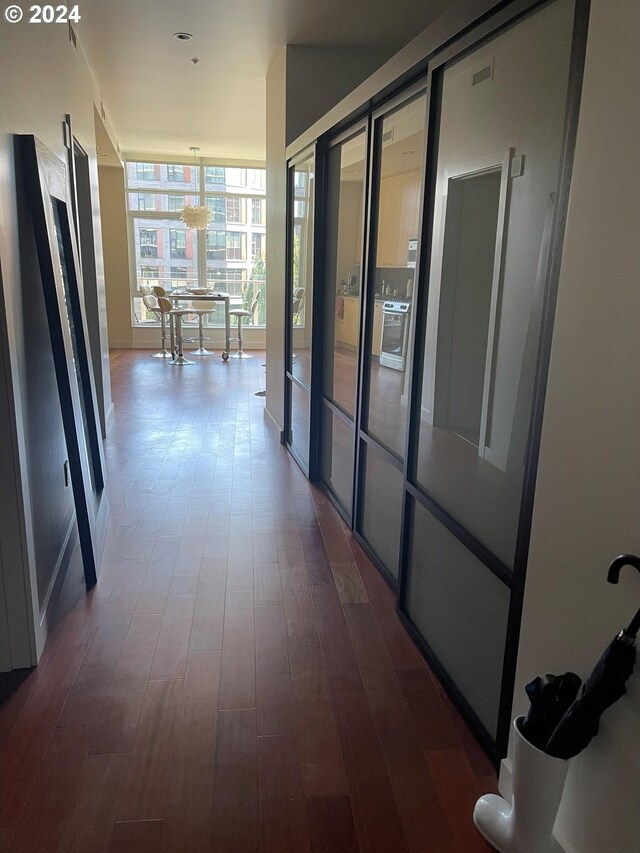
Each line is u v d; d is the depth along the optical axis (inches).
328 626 98.7
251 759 71.4
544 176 60.8
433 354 88.3
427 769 70.8
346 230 135.0
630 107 44.7
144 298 376.5
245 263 418.6
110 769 69.3
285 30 164.1
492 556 70.9
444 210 83.3
